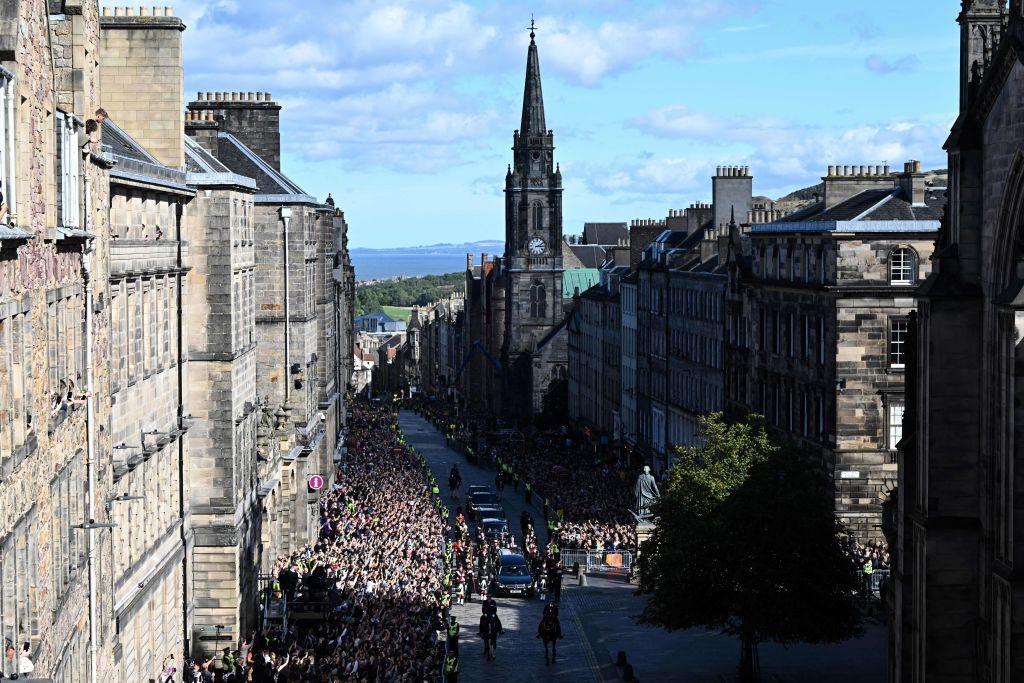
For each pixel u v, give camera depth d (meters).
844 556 65.25
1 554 27.73
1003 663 41.38
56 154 36.25
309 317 100.12
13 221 29.88
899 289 86.94
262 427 79.75
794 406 96.88
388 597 74.56
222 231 65.94
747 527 64.00
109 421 45.16
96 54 42.38
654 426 158.62
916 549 46.66
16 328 30.22
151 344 57.22
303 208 92.44
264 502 80.88
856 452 87.62
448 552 96.81
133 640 51.25
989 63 44.28
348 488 122.31
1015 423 39.94
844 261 87.25
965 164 44.66
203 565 66.12
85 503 40.62
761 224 107.38
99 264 43.22
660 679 66.62
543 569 95.94
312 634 67.06
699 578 64.62
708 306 132.12
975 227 44.66
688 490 69.88
